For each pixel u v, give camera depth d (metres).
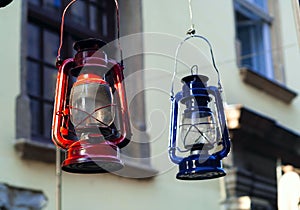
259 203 7.56
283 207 3.81
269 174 7.76
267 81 7.68
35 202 5.21
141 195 6.16
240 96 7.49
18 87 5.38
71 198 5.52
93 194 5.73
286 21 7.80
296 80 7.70
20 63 5.45
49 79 5.98
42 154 5.34
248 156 7.51
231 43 7.49
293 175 3.85
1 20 5.39
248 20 8.01
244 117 7.09
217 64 7.23
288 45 7.70
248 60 7.97
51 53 6.04
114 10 6.50
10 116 5.26
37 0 6.00
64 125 2.60
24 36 5.52
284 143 7.78
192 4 6.96
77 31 6.20
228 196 7.08
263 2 7.96
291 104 7.95
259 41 7.94
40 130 5.76
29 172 5.24
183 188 6.61
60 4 6.16
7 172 5.10
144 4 6.54
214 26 7.25
